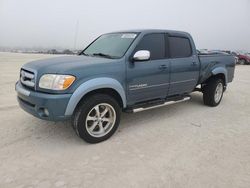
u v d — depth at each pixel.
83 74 3.67
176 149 3.81
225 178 3.05
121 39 4.71
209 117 5.50
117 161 3.41
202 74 5.90
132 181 2.94
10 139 4.01
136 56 4.18
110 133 4.13
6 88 7.77
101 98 3.89
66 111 3.55
